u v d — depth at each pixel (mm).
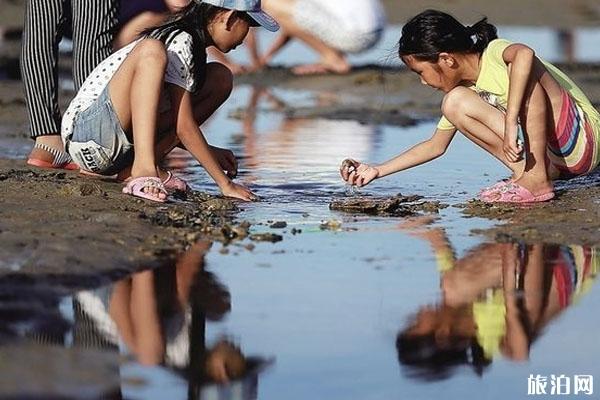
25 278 8195
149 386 6578
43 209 9969
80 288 8117
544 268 8836
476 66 10828
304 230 9938
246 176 12445
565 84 11328
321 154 13992
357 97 19125
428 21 10711
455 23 10742
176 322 7586
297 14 21469
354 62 22641
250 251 9234
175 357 7020
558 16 28594
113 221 9734
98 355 6969
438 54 10695
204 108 11648
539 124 10766
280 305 7969
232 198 11078
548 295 8242
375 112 17594
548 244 9492
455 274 8688
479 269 8797
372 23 21234
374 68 21766
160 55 10594
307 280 8516
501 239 9648
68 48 23172
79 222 9609
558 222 10164
